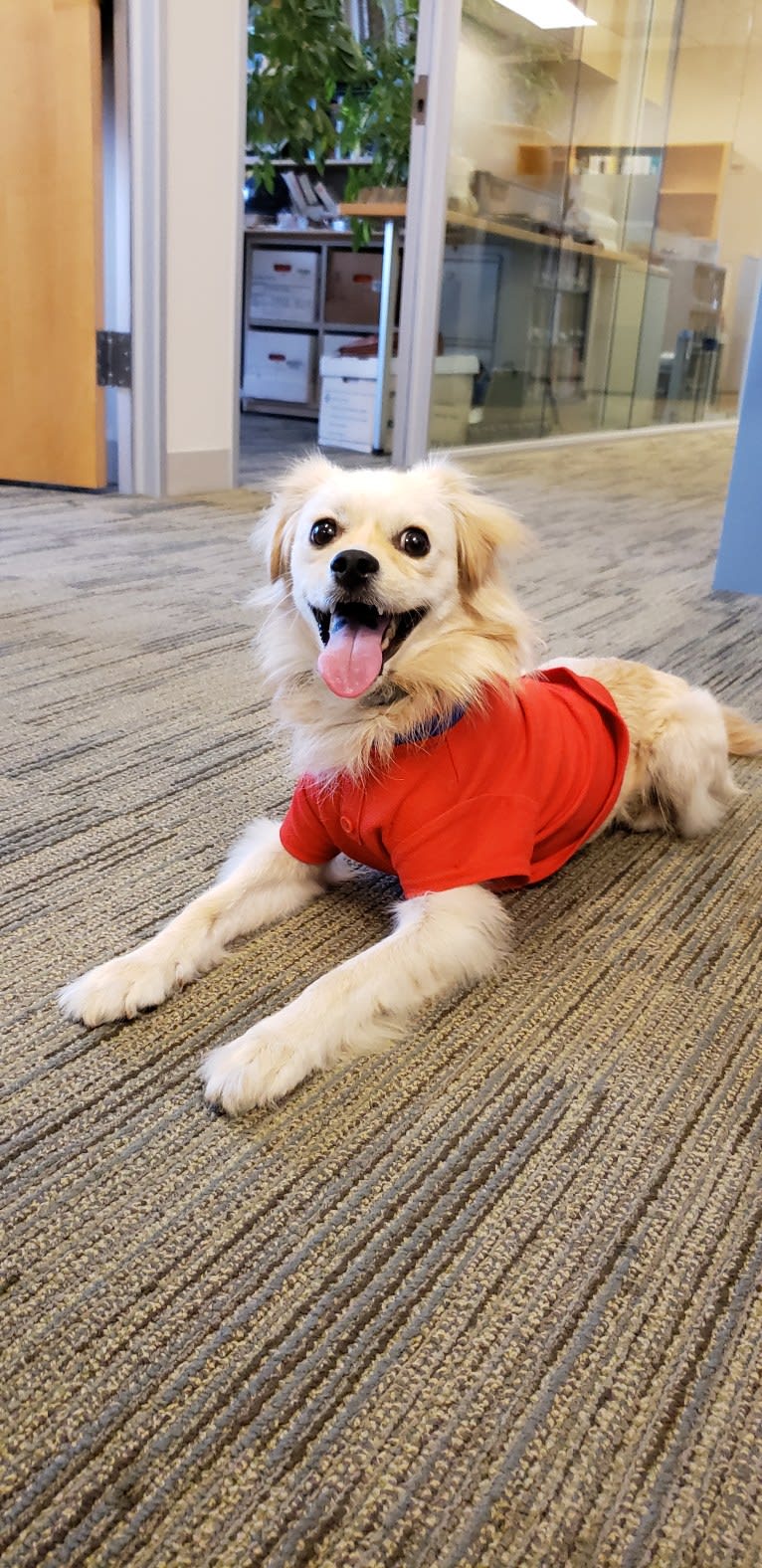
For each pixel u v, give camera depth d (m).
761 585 2.94
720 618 2.70
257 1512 0.64
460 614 1.31
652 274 7.37
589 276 6.47
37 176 3.56
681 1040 1.11
